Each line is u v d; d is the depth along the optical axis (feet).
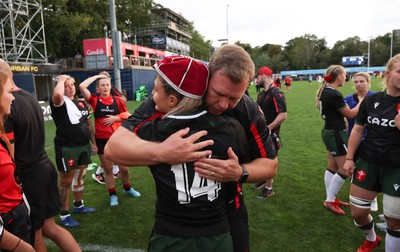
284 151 22.93
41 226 7.64
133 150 4.31
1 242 4.66
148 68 87.61
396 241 7.80
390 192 7.69
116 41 26.86
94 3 107.65
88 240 10.44
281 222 11.60
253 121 4.96
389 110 7.72
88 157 12.21
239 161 4.81
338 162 11.90
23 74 42.86
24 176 7.27
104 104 12.94
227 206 5.04
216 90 4.09
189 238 4.21
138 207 13.17
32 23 82.23
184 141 4.03
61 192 11.40
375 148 7.92
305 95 77.92
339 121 11.68
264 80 13.91
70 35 91.30
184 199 4.17
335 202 12.61
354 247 9.82
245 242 5.26
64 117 11.32
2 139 5.44
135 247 9.98
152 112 4.66
